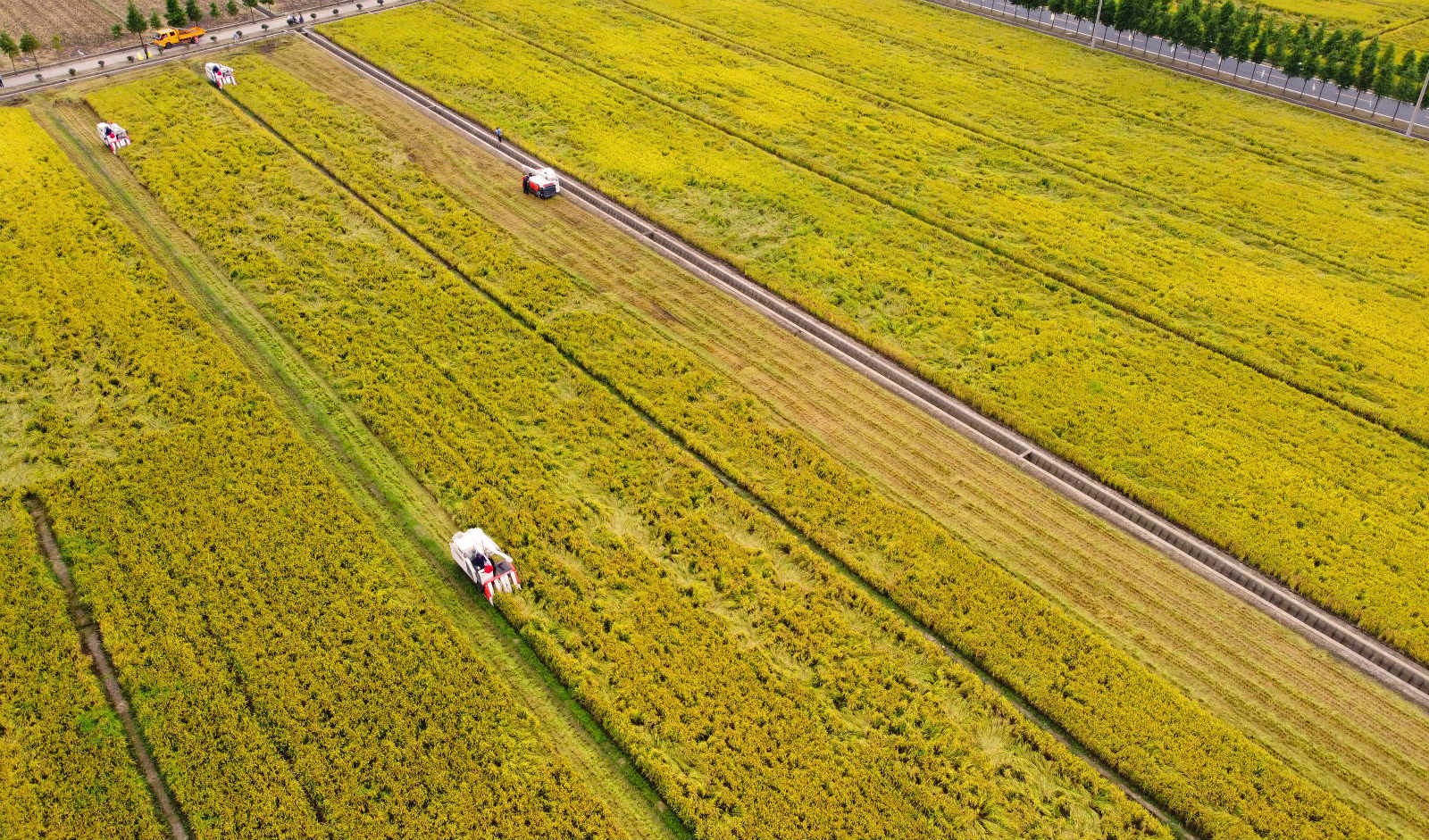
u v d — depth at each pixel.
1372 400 44.84
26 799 28.83
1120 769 30.20
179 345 47.03
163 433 42.03
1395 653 33.81
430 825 28.31
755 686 32.47
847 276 53.09
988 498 40.09
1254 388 45.53
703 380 45.66
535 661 33.38
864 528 38.12
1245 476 40.75
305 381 45.31
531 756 30.41
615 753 30.80
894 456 42.09
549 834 28.25
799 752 30.47
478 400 44.31
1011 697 32.62
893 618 34.78
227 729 30.69
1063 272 53.59
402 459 41.25
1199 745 30.73
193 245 55.12
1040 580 36.47
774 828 28.47
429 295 51.06
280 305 49.84
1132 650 33.97
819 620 34.72
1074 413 44.03
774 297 51.69
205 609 34.47
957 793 29.52
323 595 35.03
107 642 33.28
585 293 51.69
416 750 30.30
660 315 50.22
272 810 28.59
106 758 29.97
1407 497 39.75
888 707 31.89
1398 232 56.91
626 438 42.66
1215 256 54.84
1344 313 50.25
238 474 40.00
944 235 56.84
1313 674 33.22
